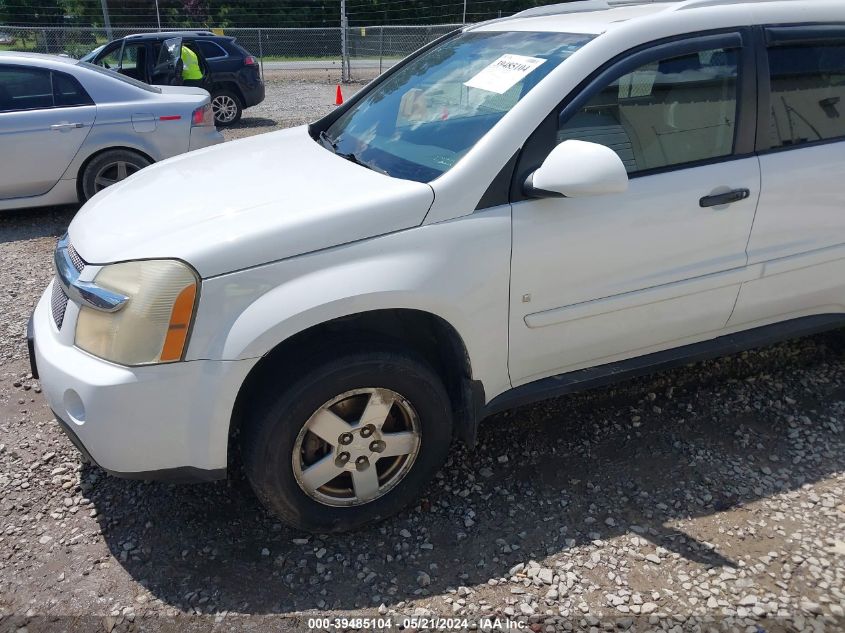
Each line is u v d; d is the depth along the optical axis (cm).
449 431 264
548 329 266
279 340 221
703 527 261
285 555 252
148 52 1147
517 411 335
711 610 226
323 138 339
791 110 296
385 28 2052
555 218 253
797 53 297
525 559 248
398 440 255
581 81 260
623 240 266
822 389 350
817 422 325
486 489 285
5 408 340
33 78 614
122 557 250
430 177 253
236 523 267
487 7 2867
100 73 642
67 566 246
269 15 2977
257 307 221
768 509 270
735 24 284
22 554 251
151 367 219
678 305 288
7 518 268
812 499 275
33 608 229
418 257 236
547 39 293
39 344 248
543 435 318
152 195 275
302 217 230
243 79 1211
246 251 221
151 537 259
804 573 240
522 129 252
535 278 255
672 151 276
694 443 311
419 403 250
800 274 309
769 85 289
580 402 342
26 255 559
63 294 253
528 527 263
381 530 264
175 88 723
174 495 281
